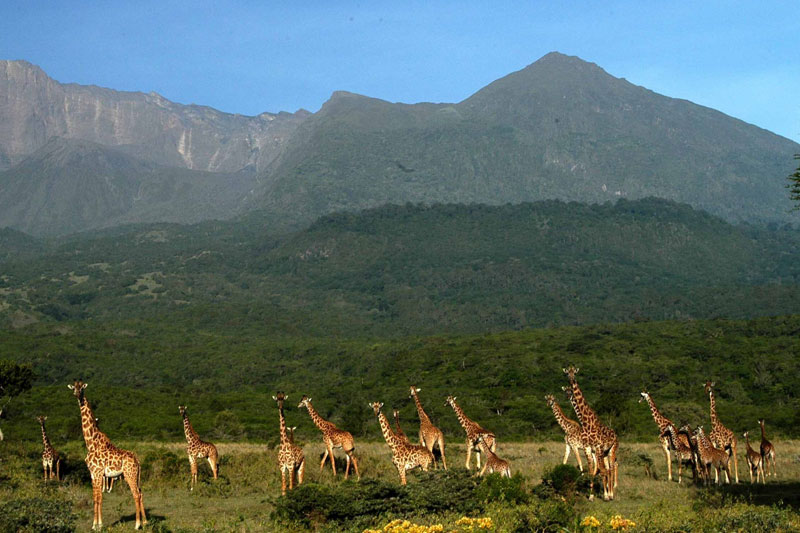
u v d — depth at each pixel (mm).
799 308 178000
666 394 72875
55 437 49719
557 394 76625
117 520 17578
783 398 69938
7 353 127125
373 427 56094
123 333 169000
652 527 14742
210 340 161500
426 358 106875
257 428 57125
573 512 15750
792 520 15367
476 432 22875
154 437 53500
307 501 16828
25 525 15359
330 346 144750
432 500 16984
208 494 20703
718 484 21562
